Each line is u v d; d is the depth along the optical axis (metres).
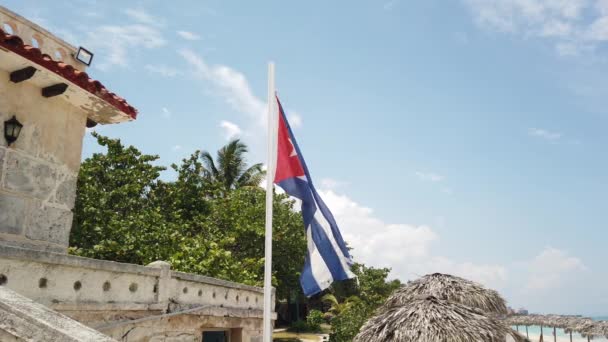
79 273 6.58
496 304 8.75
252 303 11.55
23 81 7.47
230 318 10.45
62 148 8.17
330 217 8.04
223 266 16.77
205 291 9.60
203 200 22.48
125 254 15.66
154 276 8.11
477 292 8.72
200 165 22.61
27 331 3.23
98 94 8.09
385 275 41.62
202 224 20.75
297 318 43.12
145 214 17.81
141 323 7.68
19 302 3.49
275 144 7.81
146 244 16.31
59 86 7.64
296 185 7.79
